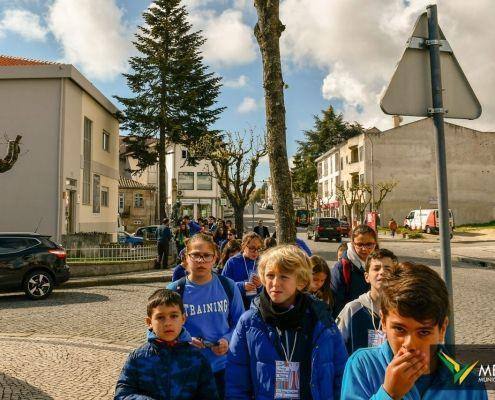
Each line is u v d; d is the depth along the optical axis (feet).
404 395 5.11
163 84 107.96
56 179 69.92
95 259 59.21
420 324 5.00
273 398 8.69
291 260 8.86
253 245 19.30
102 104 88.69
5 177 69.67
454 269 61.72
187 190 190.70
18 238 41.45
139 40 110.11
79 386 17.89
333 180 229.45
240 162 89.76
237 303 13.17
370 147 179.42
